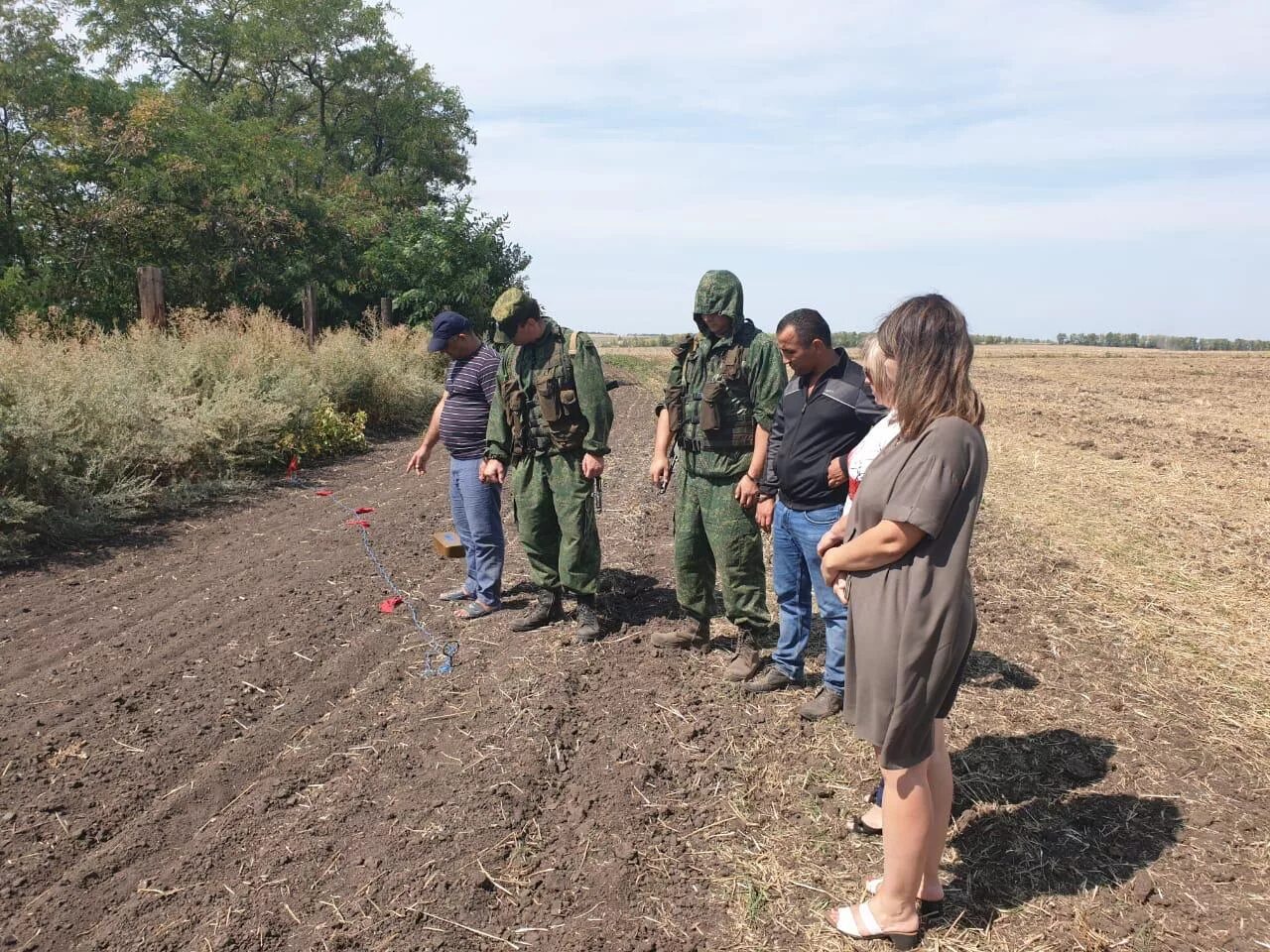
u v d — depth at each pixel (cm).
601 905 271
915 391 223
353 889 276
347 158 3744
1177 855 287
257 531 717
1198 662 451
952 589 222
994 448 1197
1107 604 544
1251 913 259
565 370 447
